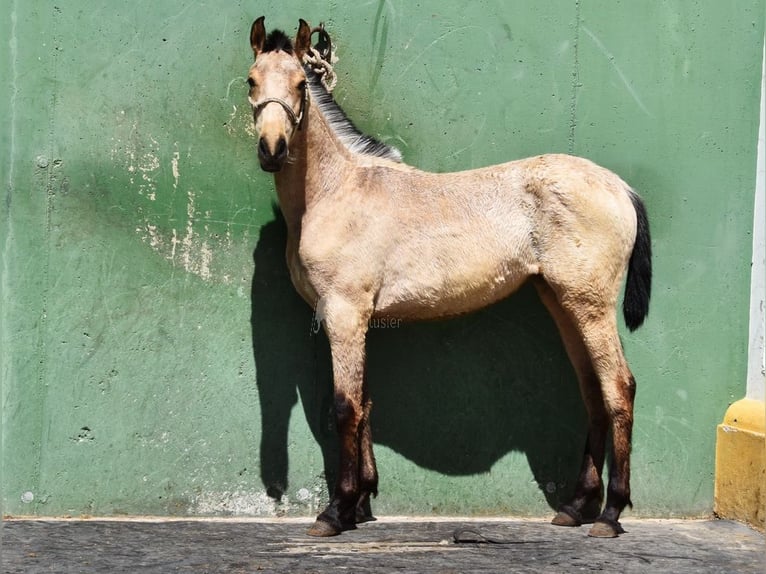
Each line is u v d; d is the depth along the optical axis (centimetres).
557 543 391
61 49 428
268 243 439
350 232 404
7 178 425
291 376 439
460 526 421
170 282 434
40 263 427
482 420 445
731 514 438
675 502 446
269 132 374
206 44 435
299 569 348
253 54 438
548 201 401
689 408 448
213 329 436
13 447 425
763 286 445
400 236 408
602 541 396
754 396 446
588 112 446
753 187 448
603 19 446
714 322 448
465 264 406
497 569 352
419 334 443
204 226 436
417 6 442
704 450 447
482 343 445
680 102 448
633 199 411
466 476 443
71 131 429
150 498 433
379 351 442
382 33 441
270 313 439
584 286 397
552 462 445
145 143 433
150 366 433
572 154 446
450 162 445
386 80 442
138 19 432
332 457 439
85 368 430
